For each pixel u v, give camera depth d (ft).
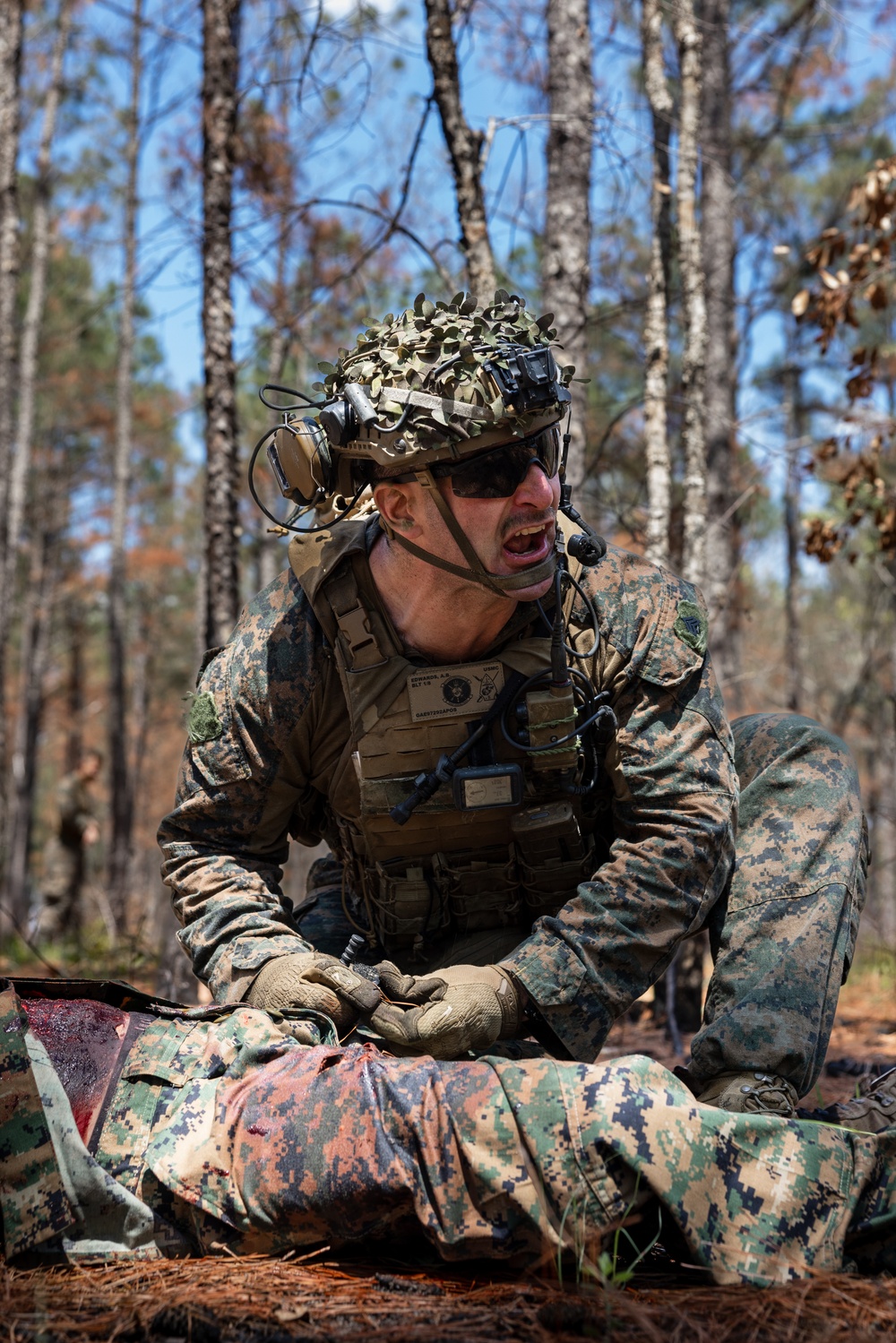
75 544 80.94
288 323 19.93
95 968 27.35
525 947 7.70
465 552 7.61
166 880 8.50
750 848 8.15
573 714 7.91
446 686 7.99
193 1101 6.68
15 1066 6.48
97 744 114.73
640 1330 5.52
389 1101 6.40
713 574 22.15
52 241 51.70
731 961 7.82
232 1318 5.67
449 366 7.48
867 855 8.41
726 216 25.91
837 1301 5.78
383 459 7.63
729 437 25.03
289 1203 6.36
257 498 8.55
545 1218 6.04
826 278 18.53
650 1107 6.12
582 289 15.14
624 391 35.01
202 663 8.97
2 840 42.22
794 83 34.24
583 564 8.07
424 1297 6.01
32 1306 5.82
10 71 33.94
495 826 8.40
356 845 8.79
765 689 48.52
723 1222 6.11
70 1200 6.31
